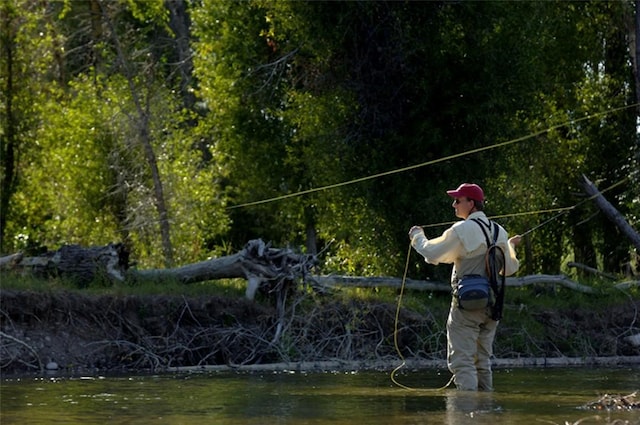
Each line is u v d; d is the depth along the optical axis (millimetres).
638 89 39031
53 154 45562
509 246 18281
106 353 25234
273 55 41781
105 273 28250
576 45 41969
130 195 45688
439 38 33938
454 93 34094
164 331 26141
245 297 27672
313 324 27375
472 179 34281
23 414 14891
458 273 18219
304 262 28188
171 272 29047
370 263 35562
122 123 45312
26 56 44125
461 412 14930
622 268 41844
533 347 29906
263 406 15828
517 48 34250
